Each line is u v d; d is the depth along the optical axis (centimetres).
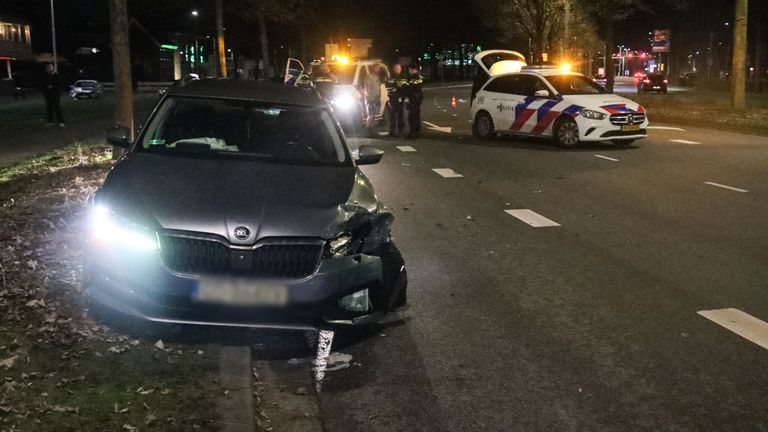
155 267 498
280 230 508
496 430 430
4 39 6644
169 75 8050
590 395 474
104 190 550
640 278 728
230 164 601
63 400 426
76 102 4472
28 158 1589
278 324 507
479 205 1112
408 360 529
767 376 503
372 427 433
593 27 4328
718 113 2728
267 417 444
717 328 591
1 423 394
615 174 1405
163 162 601
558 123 1845
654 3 3912
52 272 662
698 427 434
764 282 713
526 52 6450
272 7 4244
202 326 560
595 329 590
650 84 5331
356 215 543
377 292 554
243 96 706
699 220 994
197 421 407
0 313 562
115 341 520
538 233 923
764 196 1163
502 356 536
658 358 532
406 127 2441
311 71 2769
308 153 655
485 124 2061
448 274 742
